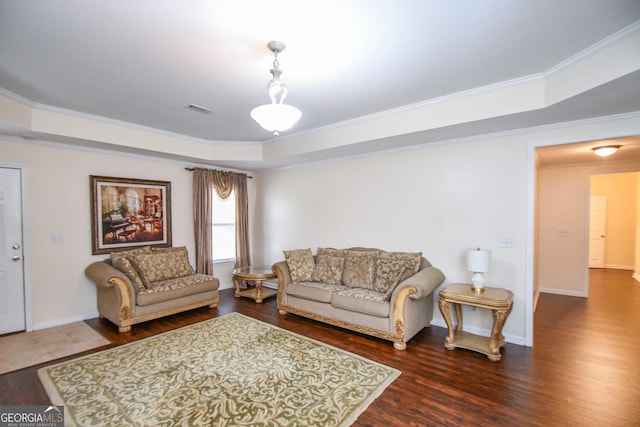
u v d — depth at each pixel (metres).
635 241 7.25
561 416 2.09
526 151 3.25
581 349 3.13
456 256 3.69
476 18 1.84
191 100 3.16
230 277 5.83
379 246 4.34
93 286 4.16
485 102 2.88
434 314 3.87
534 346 3.22
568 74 2.39
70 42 2.09
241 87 2.84
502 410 2.16
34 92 2.94
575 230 5.30
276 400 2.28
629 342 3.30
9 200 3.54
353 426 2.00
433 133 3.38
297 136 4.48
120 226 4.36
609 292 5.45
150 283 3.97
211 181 5.34
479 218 3.53
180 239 5.06
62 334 3.55
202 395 2.35
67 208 3.94
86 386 2.47
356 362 2.87
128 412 2.15
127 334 3.55
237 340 3.38
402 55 2.28
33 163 3.68
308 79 2.67
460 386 2.46
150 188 4.67
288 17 1.83
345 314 3.57
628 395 2.33
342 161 4.73
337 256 4.32
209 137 4.68
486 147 3.48
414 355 3.02
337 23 1.89
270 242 5.84
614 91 2.26
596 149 4.10
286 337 3.46
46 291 3.78
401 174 4.11
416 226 3.99
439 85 2.82
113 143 3.83
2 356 2.99
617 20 1.87
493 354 2.89
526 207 3.26
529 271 3.24
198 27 1.92
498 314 2.89
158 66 2.44
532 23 1.90
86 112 3.53
